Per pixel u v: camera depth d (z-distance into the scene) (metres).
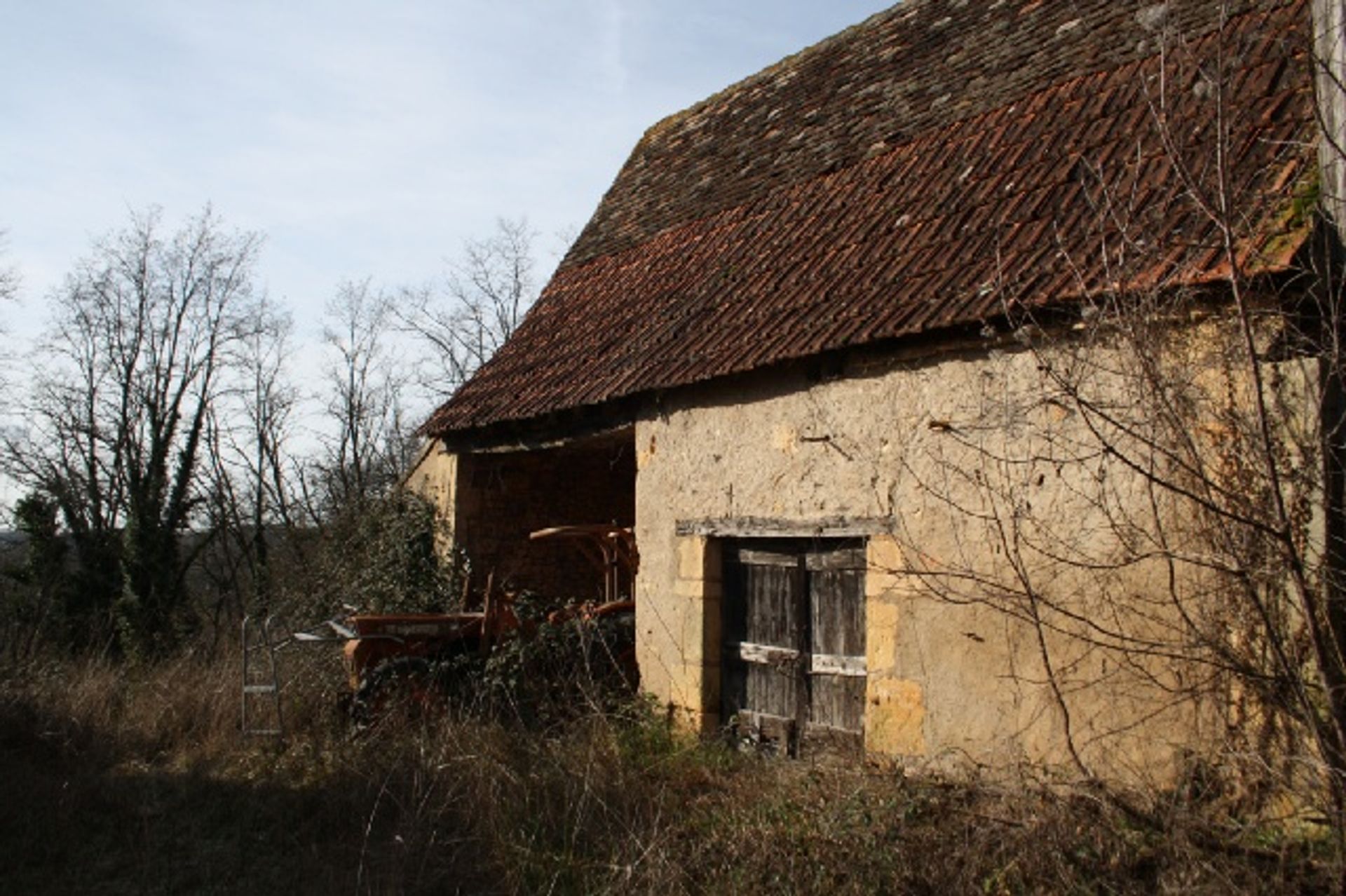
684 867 5.59
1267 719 4.95
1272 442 4.86
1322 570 4.70
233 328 35.38
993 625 6.34
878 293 7.47
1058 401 5.63
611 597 10.28
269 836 7.04
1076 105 7.82
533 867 5.97
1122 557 5.61
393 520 12.77
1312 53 4.95
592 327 10.88
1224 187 4.41
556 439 10.37
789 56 12.77
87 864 6.71
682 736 8.37
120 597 21.91
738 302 8.97
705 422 8.54
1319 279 4.92
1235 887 4.39
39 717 9.59
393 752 7.80
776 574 8.19
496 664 8.90
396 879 5.96
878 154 9.45
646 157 13.97
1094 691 5.79
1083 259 6.17
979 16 10.16
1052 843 4.88
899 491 6.95
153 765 8.84
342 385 30.81
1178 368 5.19
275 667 10.07
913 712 6.77
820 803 5.88
